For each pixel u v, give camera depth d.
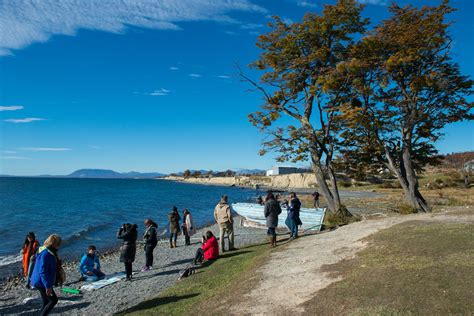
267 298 7.70
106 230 29.31
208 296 8.92
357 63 20.55
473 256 7.41
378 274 7.41
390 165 23.78
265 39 23.09
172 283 11.70
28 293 11.90
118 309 9.62
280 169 153.75
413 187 22.47
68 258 19.16
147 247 14.10
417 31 21.64
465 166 79.19
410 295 6.21
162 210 45.88
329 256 10.03
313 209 18.70
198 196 77.38
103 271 14.64
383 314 5.82
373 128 22.41
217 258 13.54
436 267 7.12
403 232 10.63
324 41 23.14
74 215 39.31
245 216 22.72
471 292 5.90
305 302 7.03
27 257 12.99
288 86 23.44
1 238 24.92
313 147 22.89
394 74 22.84
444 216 13.20
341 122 22.95
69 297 10.93
